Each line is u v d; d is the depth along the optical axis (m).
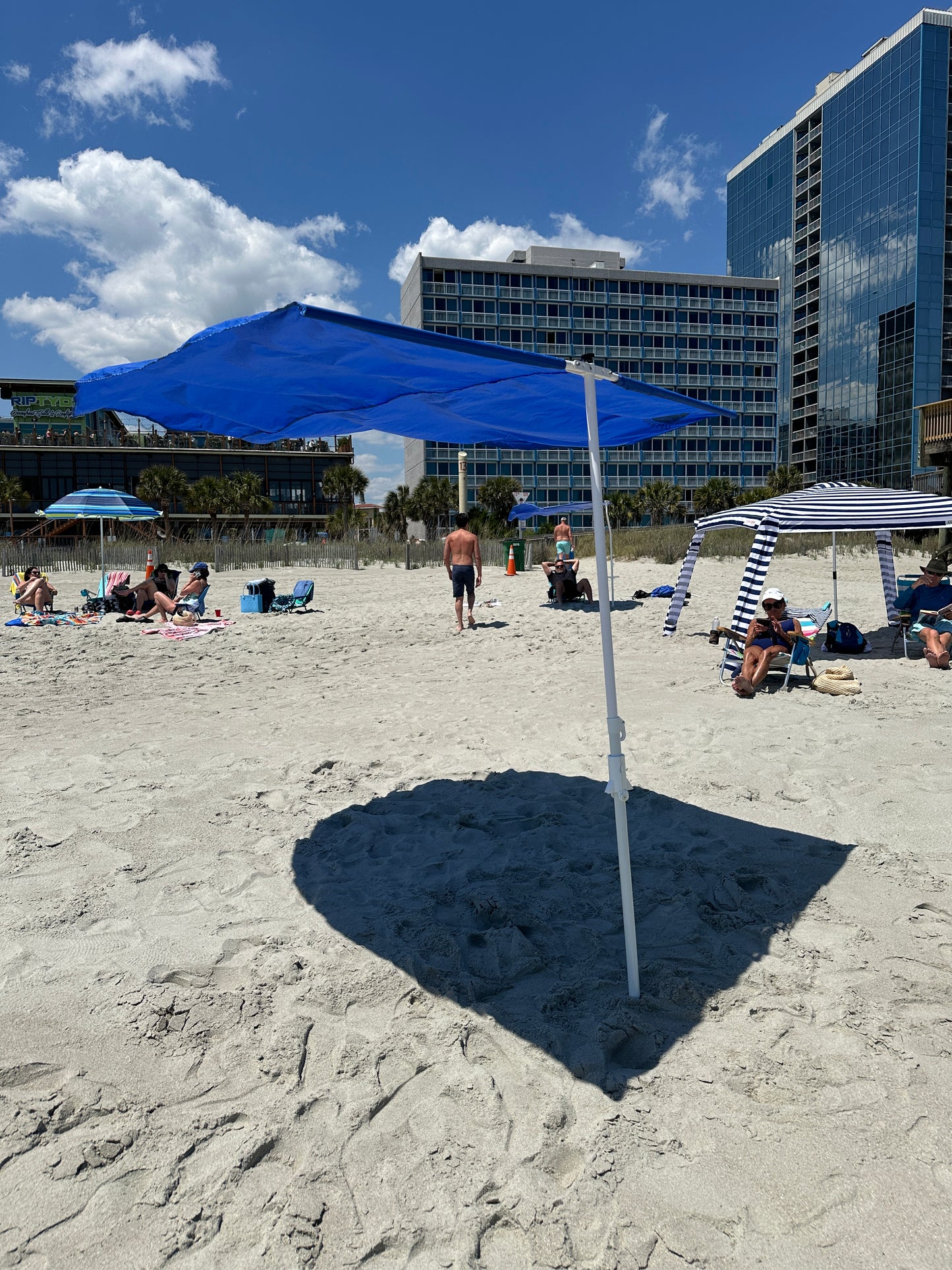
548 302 76.38
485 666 9.21
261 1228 1.85
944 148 68.62
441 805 4.66
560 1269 1.74
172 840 4.15
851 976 2.82
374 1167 2.02
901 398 71.31
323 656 10.04
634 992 2.73
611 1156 2.04
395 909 3.37
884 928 3.15
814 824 4.23
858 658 9.05
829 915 3.26
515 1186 1.96
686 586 10.63
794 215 84.19
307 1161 2.04
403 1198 1.92
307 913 3.36
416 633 11.84
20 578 14.81
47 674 8.88
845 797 4.60
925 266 69.19
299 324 2.51
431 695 7.73
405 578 22.61
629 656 9.56
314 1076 2.36
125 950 3.07
